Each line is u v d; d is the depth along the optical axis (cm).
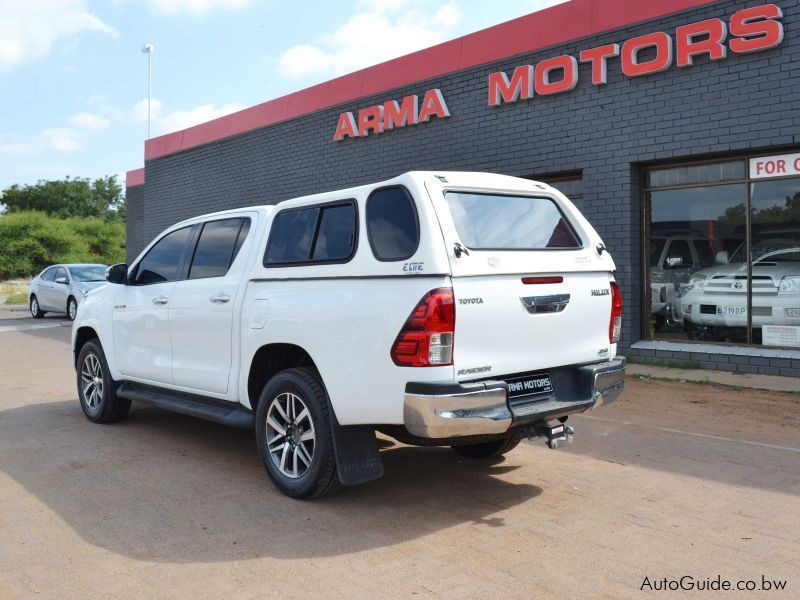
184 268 615
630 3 982
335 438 454
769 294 924
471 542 411
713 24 902
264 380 530
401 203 437
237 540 414
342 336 445
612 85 1011
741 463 565
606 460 578
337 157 1438
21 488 507
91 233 4641
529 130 1108
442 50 1221
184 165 1925
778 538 417
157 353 623
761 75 875
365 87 1363
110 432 677
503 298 433
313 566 379
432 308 403
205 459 584
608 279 512
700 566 379
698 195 983
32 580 363
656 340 1030
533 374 462
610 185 1023
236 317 534
